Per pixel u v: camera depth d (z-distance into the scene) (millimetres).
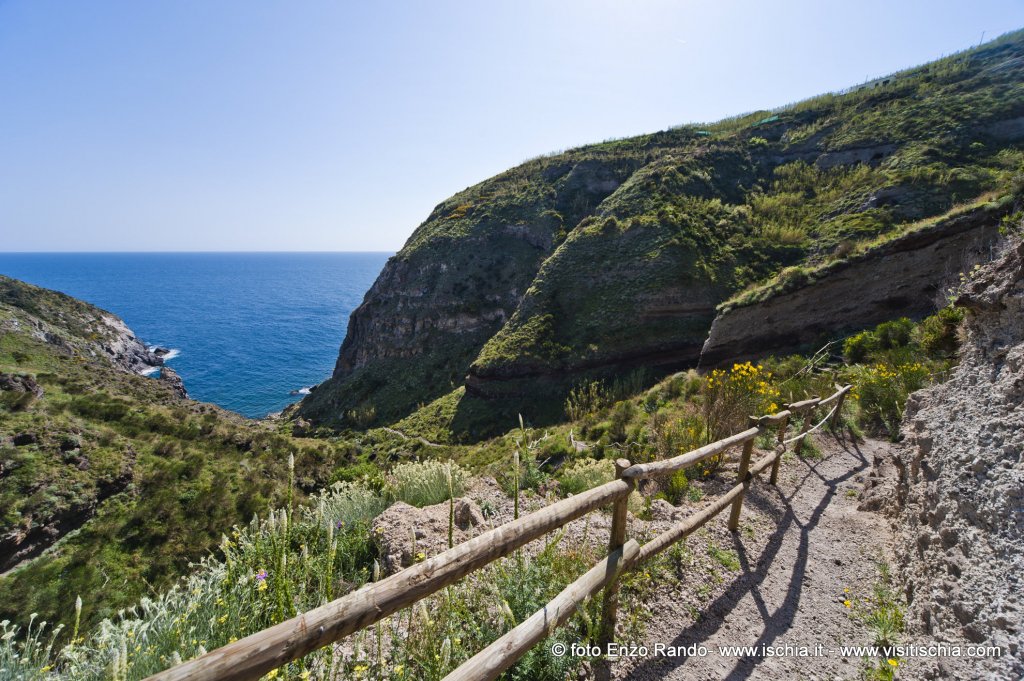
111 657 2027
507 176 59719
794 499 5043
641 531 3998
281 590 2225
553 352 28750
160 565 10875
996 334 3863
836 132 36500
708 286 26219
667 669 2617
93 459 14391
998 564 2455
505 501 5816
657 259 28547
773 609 3215
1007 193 15875
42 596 9461
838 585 3512
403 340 47094
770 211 30578
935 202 22953
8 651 2025
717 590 3367
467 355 41875
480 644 2240
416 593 1496
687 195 34812
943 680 2236
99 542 11562
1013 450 2791
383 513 4348
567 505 2125
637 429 13250
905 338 11227
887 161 29172
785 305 18766
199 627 2260
